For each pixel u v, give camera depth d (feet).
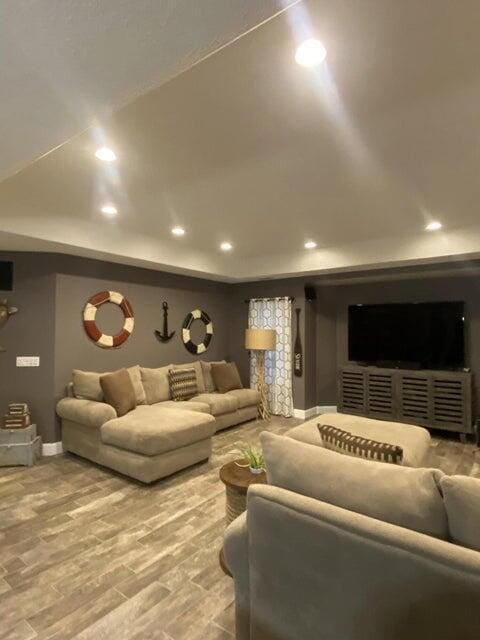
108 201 10.21
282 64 4.78
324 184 9.09
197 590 6.34
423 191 9.52
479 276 15.89
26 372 12.94
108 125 6.25
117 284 15.19
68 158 7.52
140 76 3.58
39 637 5.32
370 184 9.02
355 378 17.61
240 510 7.05
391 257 14.46
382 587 3.77
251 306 20.04
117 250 13.37
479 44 4.50
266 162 7.76
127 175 8.42
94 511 9.05
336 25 4.17
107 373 13.64
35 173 8.28
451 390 15.14
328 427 6.65
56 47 3.11
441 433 16.16
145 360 16.34
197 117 6.08
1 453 11.73
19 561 7.08
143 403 14.17
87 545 7.64
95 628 5.50
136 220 12.14
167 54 3.28
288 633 4.48
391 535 3.77
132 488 10.33
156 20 2.86
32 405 12.96
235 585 5.16
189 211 11.25
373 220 12.04
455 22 4.16
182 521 8.62
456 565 3.40
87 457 12.02
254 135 6.64
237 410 16.93
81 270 13.94
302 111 5.94
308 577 4.28
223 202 10.35
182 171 8.25
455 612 3.40
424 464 9.32
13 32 2.92
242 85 5.21
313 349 19.24
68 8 2.70
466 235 12.91
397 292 17.89
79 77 3.54
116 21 2.85
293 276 18.30
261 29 4.17
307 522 4.28
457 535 3.82
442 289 16.67
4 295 12.75
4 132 4.55
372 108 5.86
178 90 5.32
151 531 8.19
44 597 6.13
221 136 6.70
